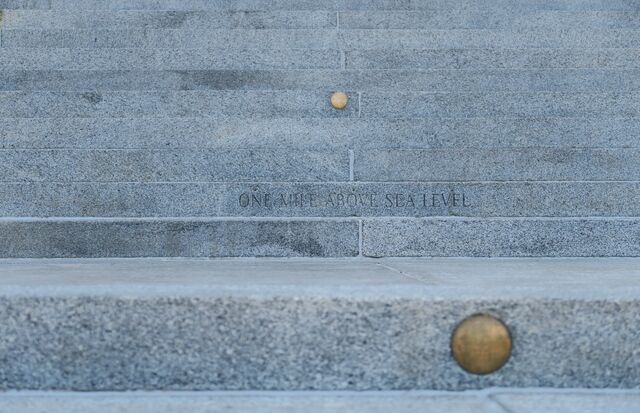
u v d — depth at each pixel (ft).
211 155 14.71
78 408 5.92
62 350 6.39
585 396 6.24
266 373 6.43
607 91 18.12
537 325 6.47
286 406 5.99
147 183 14.06
